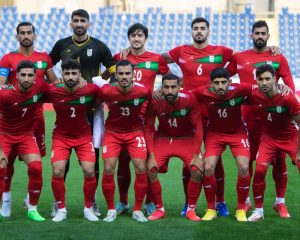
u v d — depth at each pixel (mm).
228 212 9070
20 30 8945
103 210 9406
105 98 8531
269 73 8266
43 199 10062
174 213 9148
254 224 8422
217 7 28766
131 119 8633
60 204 8633
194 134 8906
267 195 10367
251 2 29375
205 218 8703
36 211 8727
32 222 8477
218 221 8586
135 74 9234
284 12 27969
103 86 8562
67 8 28406
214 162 8680
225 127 8781
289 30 27312
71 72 8258
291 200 9969
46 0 28516
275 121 8602
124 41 26797
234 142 8789
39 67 9125
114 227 8227
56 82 8883
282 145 8727
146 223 8453
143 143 8695
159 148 8906
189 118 8789
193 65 9297
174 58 9492
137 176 8625
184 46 9445
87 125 8781
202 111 9133
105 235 7840
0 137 8633
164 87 8469
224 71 8406
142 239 7680
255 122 9359
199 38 9188
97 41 9398
